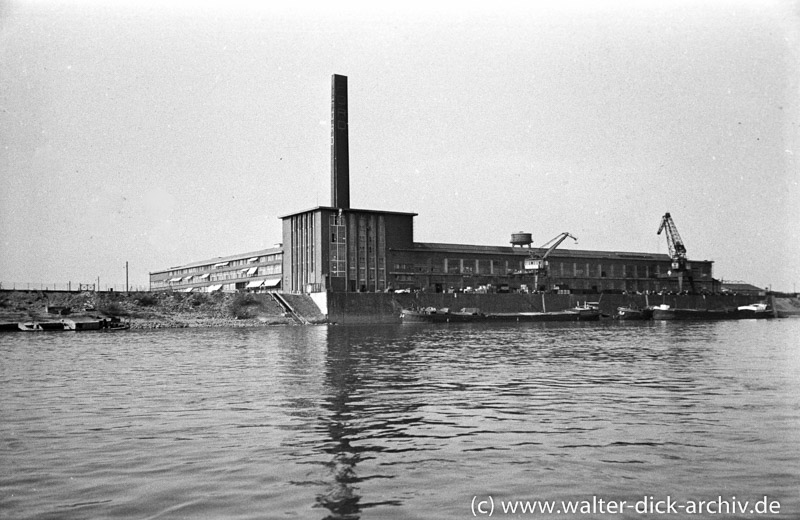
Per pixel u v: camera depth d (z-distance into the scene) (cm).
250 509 1449
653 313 16612
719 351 5806
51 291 11681
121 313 11600
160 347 6550
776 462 1802
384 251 14550
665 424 2320
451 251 15462
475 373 3978
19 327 10031
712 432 2181
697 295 19162
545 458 1848
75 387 3416
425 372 4041
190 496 1535
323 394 3086
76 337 8525
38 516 1416
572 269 17588
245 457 1870
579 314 15350
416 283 14900
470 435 2153
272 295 13412
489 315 14062
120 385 3481
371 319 13375
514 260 16425
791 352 5675
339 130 15775
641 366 4412
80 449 1981
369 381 3588
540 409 2645
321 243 13788
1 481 1661
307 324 12519
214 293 13012
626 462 1805
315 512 1430
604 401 2856
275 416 2500
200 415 2533
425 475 1691
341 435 2155
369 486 1602
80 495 1549
